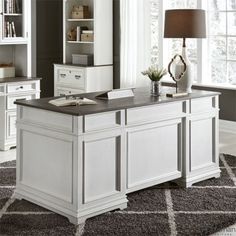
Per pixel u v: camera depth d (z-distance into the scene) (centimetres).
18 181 561
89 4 921
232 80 840
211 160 626
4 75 771
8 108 743
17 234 486
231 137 810
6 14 754
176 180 605
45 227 500
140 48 890
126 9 888
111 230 494
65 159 514
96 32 891
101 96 571
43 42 931
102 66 905
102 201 524
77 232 490
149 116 560
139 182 559
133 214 527
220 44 847
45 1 927
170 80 896
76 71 898
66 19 925
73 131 504
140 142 556
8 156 714
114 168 533
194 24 607
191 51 877
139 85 895
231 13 829
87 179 512
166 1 891
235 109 838
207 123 617
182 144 595
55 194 526
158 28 898
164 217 520
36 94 774
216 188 595
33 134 541
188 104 594
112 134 526
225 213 529
